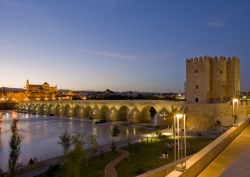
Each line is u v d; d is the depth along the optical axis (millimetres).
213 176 15320
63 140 57406
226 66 79312
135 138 69125
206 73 76375
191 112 75625
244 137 24391
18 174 43031
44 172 43375
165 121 90062
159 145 54344
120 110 127312
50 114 189375
